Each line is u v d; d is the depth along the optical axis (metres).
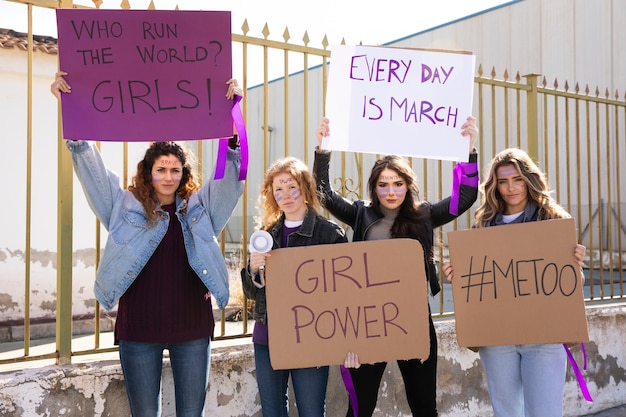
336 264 2.71
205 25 2.68
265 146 3.67
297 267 2.69
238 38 3.54
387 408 3.84
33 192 6.17
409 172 2.96
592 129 9.65
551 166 9.87
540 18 10.75
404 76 3.04
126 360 2.57
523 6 10.98
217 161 2.69
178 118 2.66
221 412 3.28
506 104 4.70
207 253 2.68
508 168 2.92
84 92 2.60
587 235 9.57
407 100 3.04
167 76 2.66
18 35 6.09
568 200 4.92
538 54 10.76
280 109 11.68
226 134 2.68
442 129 3.02
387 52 3.04
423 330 2.70
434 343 2.93
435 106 3.03
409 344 2.69
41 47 6.20
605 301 5.40
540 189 2.89
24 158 6.17
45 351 4.74
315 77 10.80
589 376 4.77
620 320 4.98
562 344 2.79
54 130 6.36
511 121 10.33
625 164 9.28
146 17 2.65
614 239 9.31
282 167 2.81
